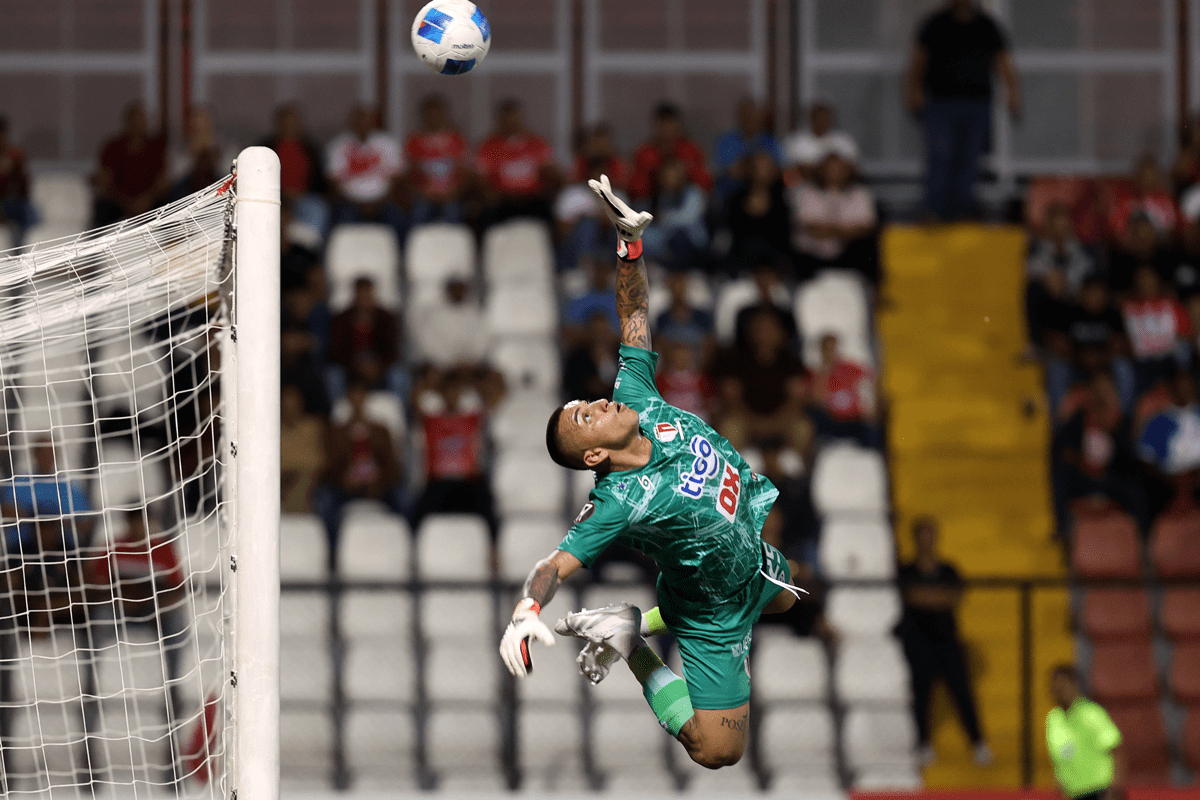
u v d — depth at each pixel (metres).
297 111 56.19
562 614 41.66
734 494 17.47
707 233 55.75
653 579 39.44
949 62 54.94
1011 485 50.91
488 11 65.94
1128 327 52.19
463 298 52.16
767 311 48.78
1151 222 54.41
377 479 45.44
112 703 36.75
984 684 44.25
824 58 65.38
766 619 42.59
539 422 49.16
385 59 65.75
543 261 56.78
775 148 58.38
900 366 54.38
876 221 55.62
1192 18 65.56
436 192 57.03
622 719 40.44
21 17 65.44
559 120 65.94
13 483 26.08
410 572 43.44
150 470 40.38
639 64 65.88
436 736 40.09
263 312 18.05
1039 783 42.06
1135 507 47.41
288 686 40.59
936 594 40.12
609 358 48.28
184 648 37.50
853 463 48.03
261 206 18.12
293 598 42.56
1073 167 65.56
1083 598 45.97
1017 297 56.31
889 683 42.31
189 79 65.56
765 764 40.72
